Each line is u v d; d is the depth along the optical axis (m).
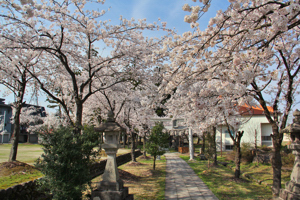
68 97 12.35
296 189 4.81
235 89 3.35
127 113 14.16
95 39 7.93
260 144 19.09
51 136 4.70
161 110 20.41
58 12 6.66
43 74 9.44
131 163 13.47
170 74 4.75
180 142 26.69
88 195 5.44
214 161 13.22
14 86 10.07
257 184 8.59
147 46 8.56
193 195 6.99
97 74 9.24
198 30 4.74
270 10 3.42
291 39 6.16
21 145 27.12
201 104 5.38
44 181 4.61
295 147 5.04
